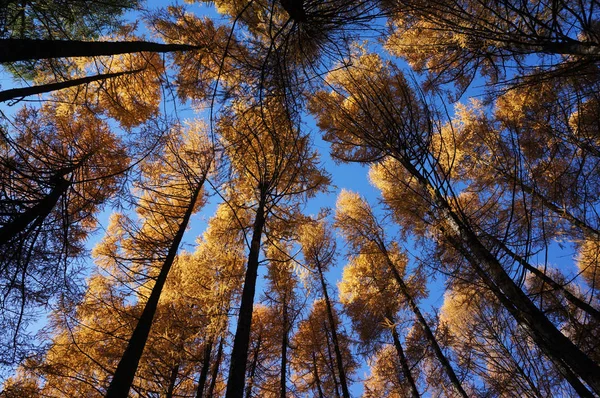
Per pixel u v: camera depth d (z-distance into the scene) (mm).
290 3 2953
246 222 7156
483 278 3201
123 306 6605
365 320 9852
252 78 3631
